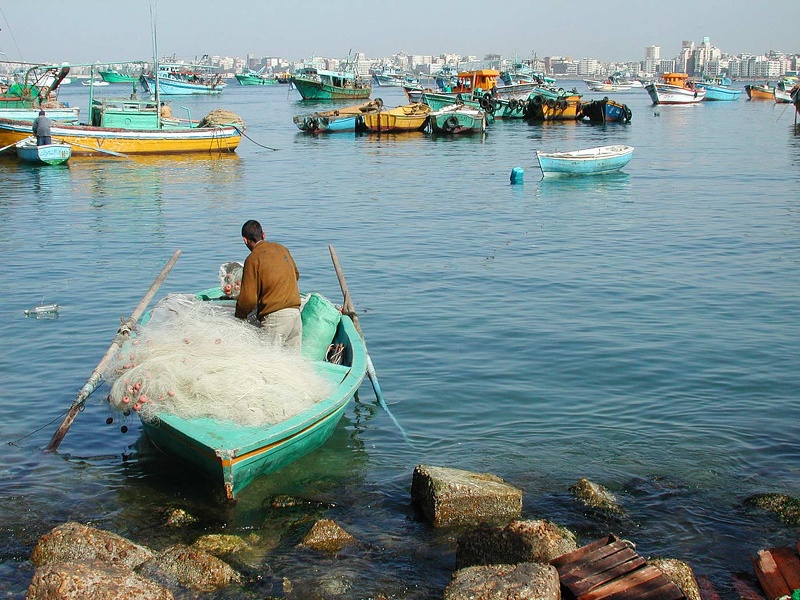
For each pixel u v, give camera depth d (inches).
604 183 1200.8
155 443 321.1
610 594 219.5
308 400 317.4
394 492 297.6
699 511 282.5
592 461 320.2
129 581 219.3
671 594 219.1
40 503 288.4
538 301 553.9
